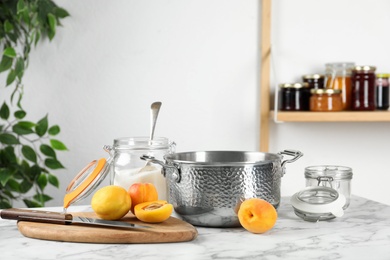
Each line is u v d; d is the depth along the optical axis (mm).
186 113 2504
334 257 1122
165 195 1537
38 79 2410
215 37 2492
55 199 2477
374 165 2598
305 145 2568
